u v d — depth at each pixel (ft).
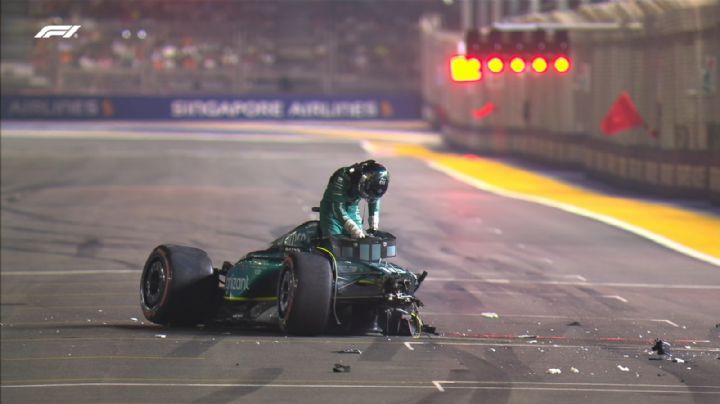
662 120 384.88
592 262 242.37
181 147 643.45
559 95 519.60
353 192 136.36
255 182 446.19
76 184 435.94
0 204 363.35
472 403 104.01
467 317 168.96
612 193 407.85
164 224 310.04
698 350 139.33
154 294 148.25
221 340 135.33
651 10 385.29
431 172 501.15
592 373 120.47
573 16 482.69
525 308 179.73
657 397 108.58
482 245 270.46
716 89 344.28
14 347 133.39
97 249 262.06
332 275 133.28
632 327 161.17
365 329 142.20
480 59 328.70
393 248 137.69
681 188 376.27
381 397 105.91
